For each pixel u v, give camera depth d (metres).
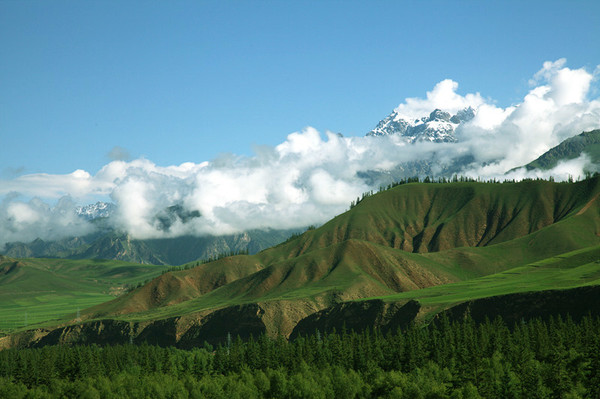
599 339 158.00
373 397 165.00
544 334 185.62
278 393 178.25
